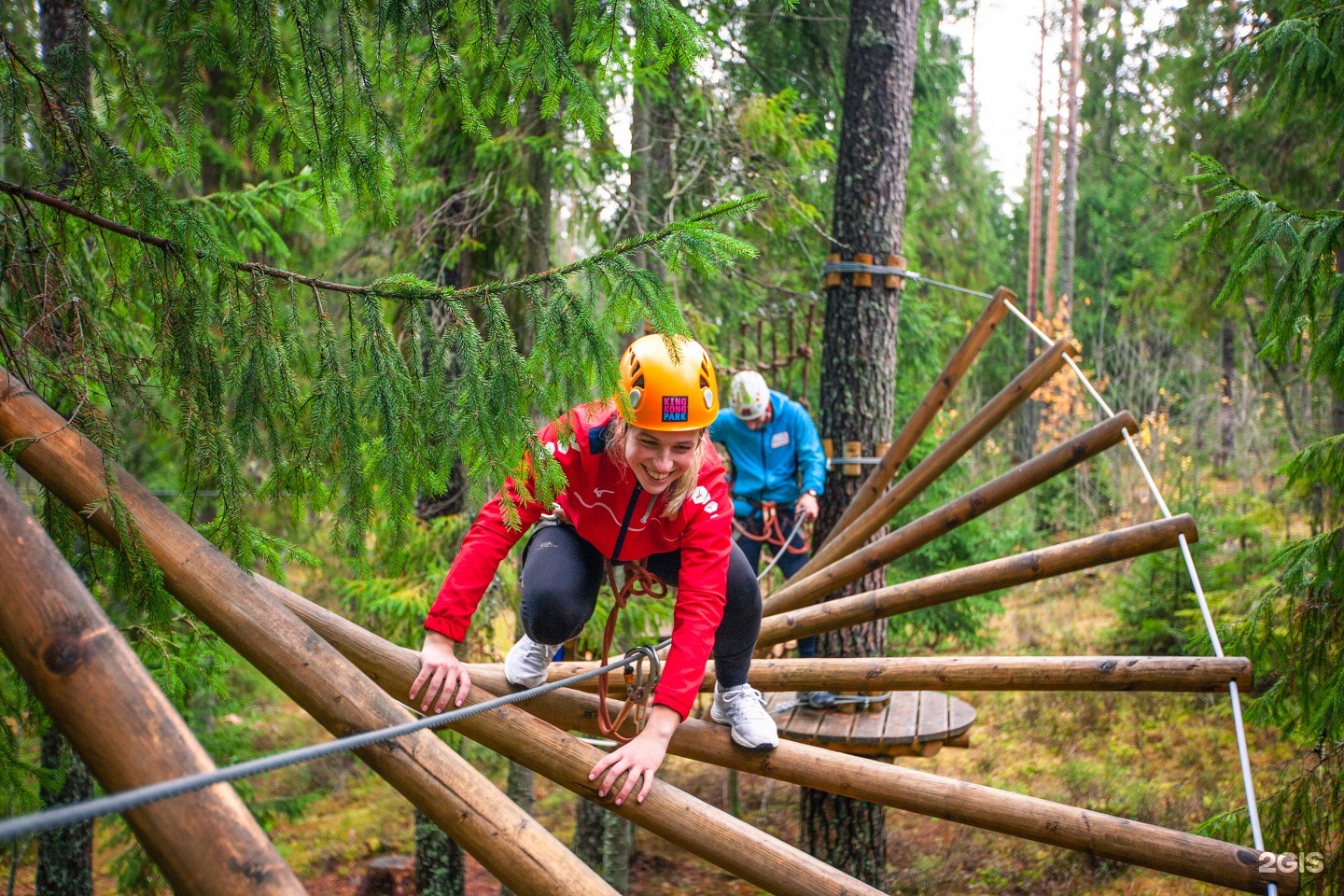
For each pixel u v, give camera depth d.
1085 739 9.64
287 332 2.44
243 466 2.48
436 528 6.51
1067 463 4.15
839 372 6.21
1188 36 12.26
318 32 2.49
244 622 1.88
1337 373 3.97
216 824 1.21
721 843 2.15
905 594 3.67
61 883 6.25
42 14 3.18
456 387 2.35
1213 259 10.62
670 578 2.50
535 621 2.25
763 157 7.92
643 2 2.48
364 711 1.85
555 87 2.61
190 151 2.53
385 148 2.63
